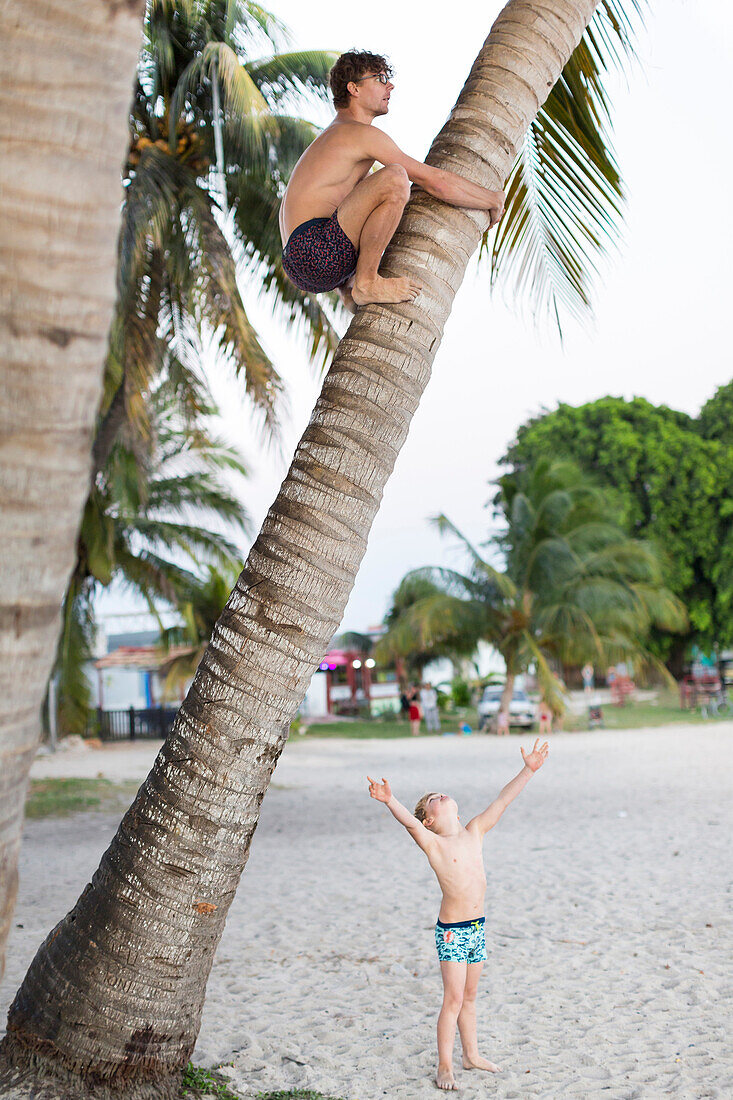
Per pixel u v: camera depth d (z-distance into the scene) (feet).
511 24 12.39
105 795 52.95
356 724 120.98
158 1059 11.47
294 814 46.85
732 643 141.38
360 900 27.91
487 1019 17.76
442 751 79.51
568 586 100.01
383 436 11.32
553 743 82.58
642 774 55.93
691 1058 15.48
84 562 71.10
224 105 37.14
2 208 4.90
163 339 47.47
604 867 30.99
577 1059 15.65
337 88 11.89
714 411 148.25
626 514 136.26
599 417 147.02
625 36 18.20
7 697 5.33
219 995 19.47
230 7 38.11
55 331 5.08
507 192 21.02
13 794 5.55
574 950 21.97
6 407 5.01
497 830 39.40
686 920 23.99
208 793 11.16
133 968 11.19
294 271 11.60
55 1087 11.04
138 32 5.34
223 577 83.66
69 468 5.34
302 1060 15.70
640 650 112.37
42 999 11.54
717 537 140.36
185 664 93.56
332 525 11.13
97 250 5.24
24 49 4.90
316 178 11.29
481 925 15.23
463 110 12.22
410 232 11.72
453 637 107.55
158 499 79.66
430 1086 14.65
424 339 11.50
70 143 5.04
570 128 19.38
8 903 5.69
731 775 53.26
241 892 29.60
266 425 44.93
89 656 83.92
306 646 11.21
